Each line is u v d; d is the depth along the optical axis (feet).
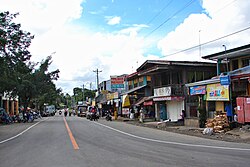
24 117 147.74
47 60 173.06
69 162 33.78
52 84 185.98
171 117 114.21
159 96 114.01
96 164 32.37
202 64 108.37
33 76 163.84
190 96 105.09
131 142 54.24
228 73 75.77
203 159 34.76
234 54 82.84
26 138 65.10
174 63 106.01
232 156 36.86
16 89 147.13
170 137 64.08
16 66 97.86
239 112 69.31
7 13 85.87
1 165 33.22
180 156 37.22
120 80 168.25
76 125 109.19
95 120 156.25
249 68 72.23
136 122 124.77
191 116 103.91
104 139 59.82
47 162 34.12
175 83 111.86
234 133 64.90
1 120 134.72
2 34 79.97
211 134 66.90
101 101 224.12
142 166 30.99
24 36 94.07
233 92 77.97
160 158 35.96
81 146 48.49
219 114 76.84
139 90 145.89
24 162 34.73
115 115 164.86
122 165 31.65
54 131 81.97
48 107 287.89
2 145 53.36
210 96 82.69
